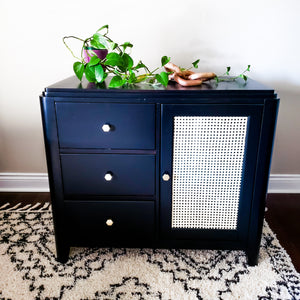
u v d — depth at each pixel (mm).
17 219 1373
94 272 1058
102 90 925
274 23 1349
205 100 913
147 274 1050
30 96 1493
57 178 1020
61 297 949
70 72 1448
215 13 1346
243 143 965
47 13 1359
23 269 1066
